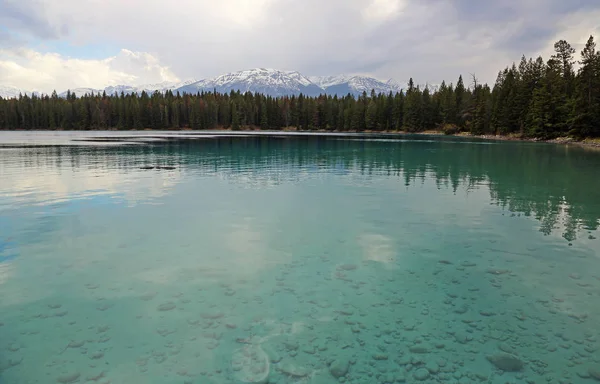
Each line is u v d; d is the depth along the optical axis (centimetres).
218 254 920
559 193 1748
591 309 655
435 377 479
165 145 5291
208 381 472
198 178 2158
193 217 1273
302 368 498
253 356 524
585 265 859
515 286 748
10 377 474
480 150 4553
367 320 619
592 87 6247
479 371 491
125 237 1050
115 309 650
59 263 857
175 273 804
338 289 734
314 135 10019
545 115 6906
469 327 599
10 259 880
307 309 655
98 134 10156
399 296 704
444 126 11212
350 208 1421
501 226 1184
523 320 619
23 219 1234
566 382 470
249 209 1395
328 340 563
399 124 12662
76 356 522
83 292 714
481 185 1966
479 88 10994
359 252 940
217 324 605
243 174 2338
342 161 3169
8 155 3541
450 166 2828
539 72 7775
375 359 517
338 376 480
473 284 757
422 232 1114
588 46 6372
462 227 1170
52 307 656
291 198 1603
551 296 705
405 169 2636
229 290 727
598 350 538
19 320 614
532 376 482
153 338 566
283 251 944
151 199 1566
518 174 2392
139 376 481
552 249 970
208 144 5600
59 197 1594
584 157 3625
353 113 13675
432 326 601
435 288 739
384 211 1377
